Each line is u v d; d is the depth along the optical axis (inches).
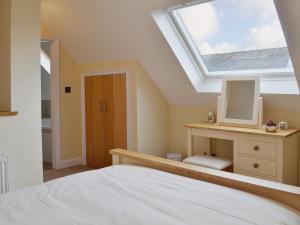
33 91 108.2
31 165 108.3
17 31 102.8
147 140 150.5
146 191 59.4
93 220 47.5
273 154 104.7
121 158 88.0
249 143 111.0
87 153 174.4
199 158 126.0
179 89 145.6
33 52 107.6
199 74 140.6
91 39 148.9
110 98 157.1
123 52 144.3
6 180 99.9
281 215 47.9
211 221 45.8
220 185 63.6
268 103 122.0
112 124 157.3
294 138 112.3
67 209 51.9
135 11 118.0
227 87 128.7
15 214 49.9
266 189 56.1
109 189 61.2
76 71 174.2
